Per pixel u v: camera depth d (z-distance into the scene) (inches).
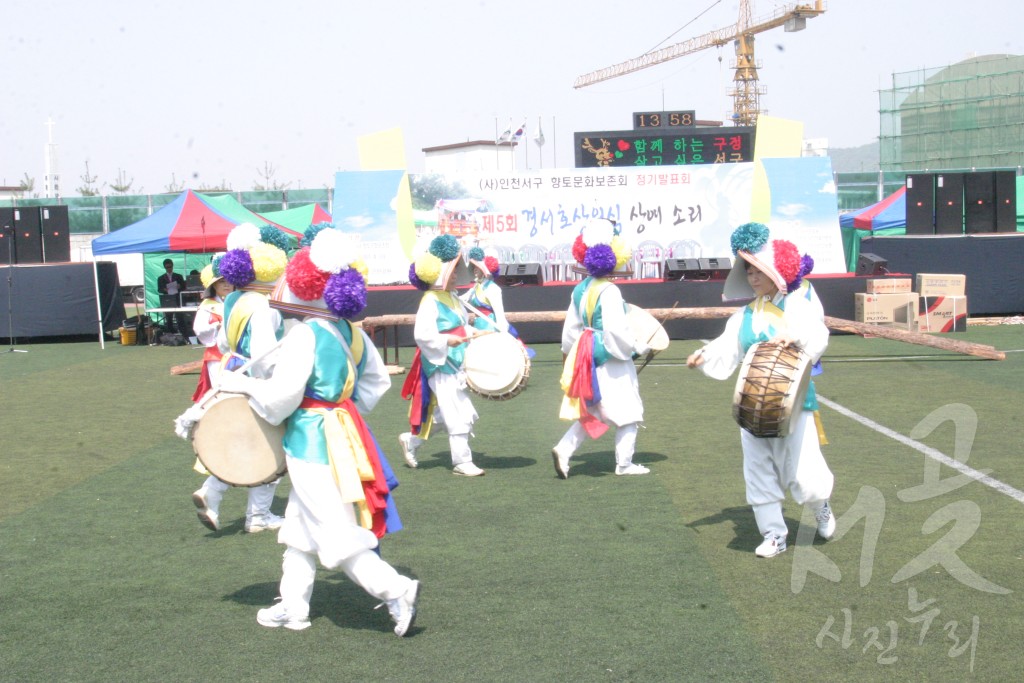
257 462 179.6
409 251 732.0
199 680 161.0
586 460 328.2
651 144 779.4
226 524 259.0
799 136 747.4
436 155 1341.0
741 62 2923.2
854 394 439.8
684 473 301.1
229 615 190.7
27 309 796.0
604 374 294.4
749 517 249.6
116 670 165.9
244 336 225.8
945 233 785.6
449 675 160.7
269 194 1311.5
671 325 696.4
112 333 829.2
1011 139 1881.2
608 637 174.6
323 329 177.8
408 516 259.1
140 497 288.4
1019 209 936.3
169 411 446.6
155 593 204.2
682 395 457.1
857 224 961.5
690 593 195.3
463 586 202.7
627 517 252.5
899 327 685.3
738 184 739.4
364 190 737.6
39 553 233.8
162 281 813.9
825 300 700.7
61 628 185.5
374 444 181.8
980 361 545.6
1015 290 766.5
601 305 288.4
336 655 169.9
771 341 206.1
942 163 1968.5
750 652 166.6
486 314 374.6
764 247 212.4
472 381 303.7
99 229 1336.1
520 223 746.2
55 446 368.5
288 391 171.8
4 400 489.4
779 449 213.3
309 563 181.6
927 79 1975.9
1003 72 1887.3
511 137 1051.9
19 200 1333.7
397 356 565.3
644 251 741.9
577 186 743.7
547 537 236.5
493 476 305.6
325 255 174.9
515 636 176.1
